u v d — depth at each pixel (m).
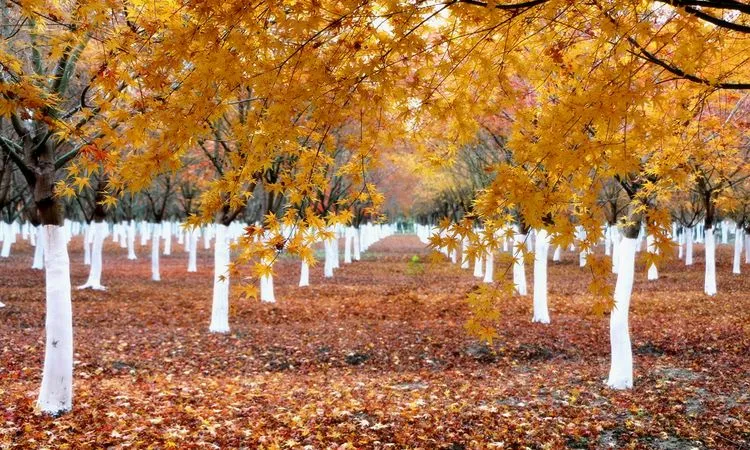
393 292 21.59
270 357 11.35
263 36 3.17
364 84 3.50
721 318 15.83
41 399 7.08
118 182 3.41
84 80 7.69
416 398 8.64
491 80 3.97
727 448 6.72
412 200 52.69
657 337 13.33
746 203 23.00
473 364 11.42
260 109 3.54
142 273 27.80
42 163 7.02
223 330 13.23
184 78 3.40
